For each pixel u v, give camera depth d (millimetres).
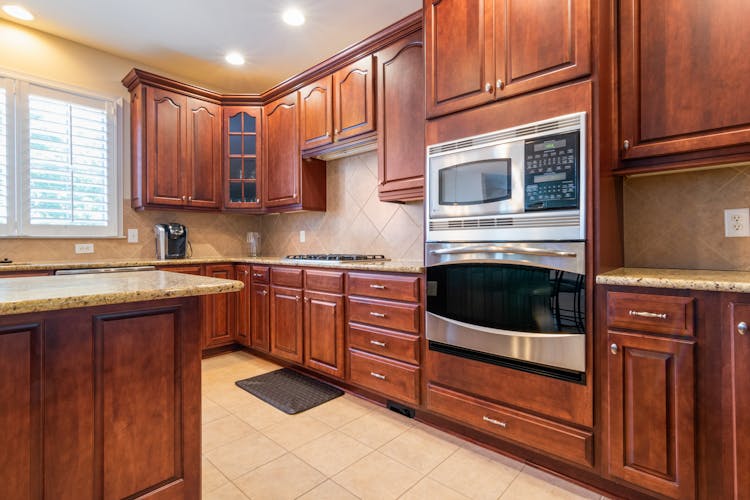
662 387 1341
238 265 3348
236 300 3389
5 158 2752
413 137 2367
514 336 1688
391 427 2076
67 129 3002
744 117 1370
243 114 3613
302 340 2762
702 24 1446
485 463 1739
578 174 1529
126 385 1130
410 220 2840
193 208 3418
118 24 2805
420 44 2338
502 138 1741
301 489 1554
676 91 1497
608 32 1594
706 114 1438
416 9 2637
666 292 1337
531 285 1648
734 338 1220
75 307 952
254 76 3682
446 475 1650
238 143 3609
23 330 970
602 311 1486
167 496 1204
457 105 1904
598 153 1511
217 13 2680
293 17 2734
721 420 1241
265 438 1951
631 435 1404
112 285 1179
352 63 2779
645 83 1562
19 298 911
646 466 1374
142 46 3111
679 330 1309
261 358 3273
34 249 2887
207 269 3232
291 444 1896
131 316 1139
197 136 3436
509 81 1725
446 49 1955
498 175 1752
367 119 2664
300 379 2771
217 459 1761
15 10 2631
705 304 1271
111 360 1104
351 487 1568
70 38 2990
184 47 3135
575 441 1534
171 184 3283
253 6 2604
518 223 1684
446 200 1947
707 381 1267
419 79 2344
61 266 2545
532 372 1657
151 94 3178
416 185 2344
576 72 1546
